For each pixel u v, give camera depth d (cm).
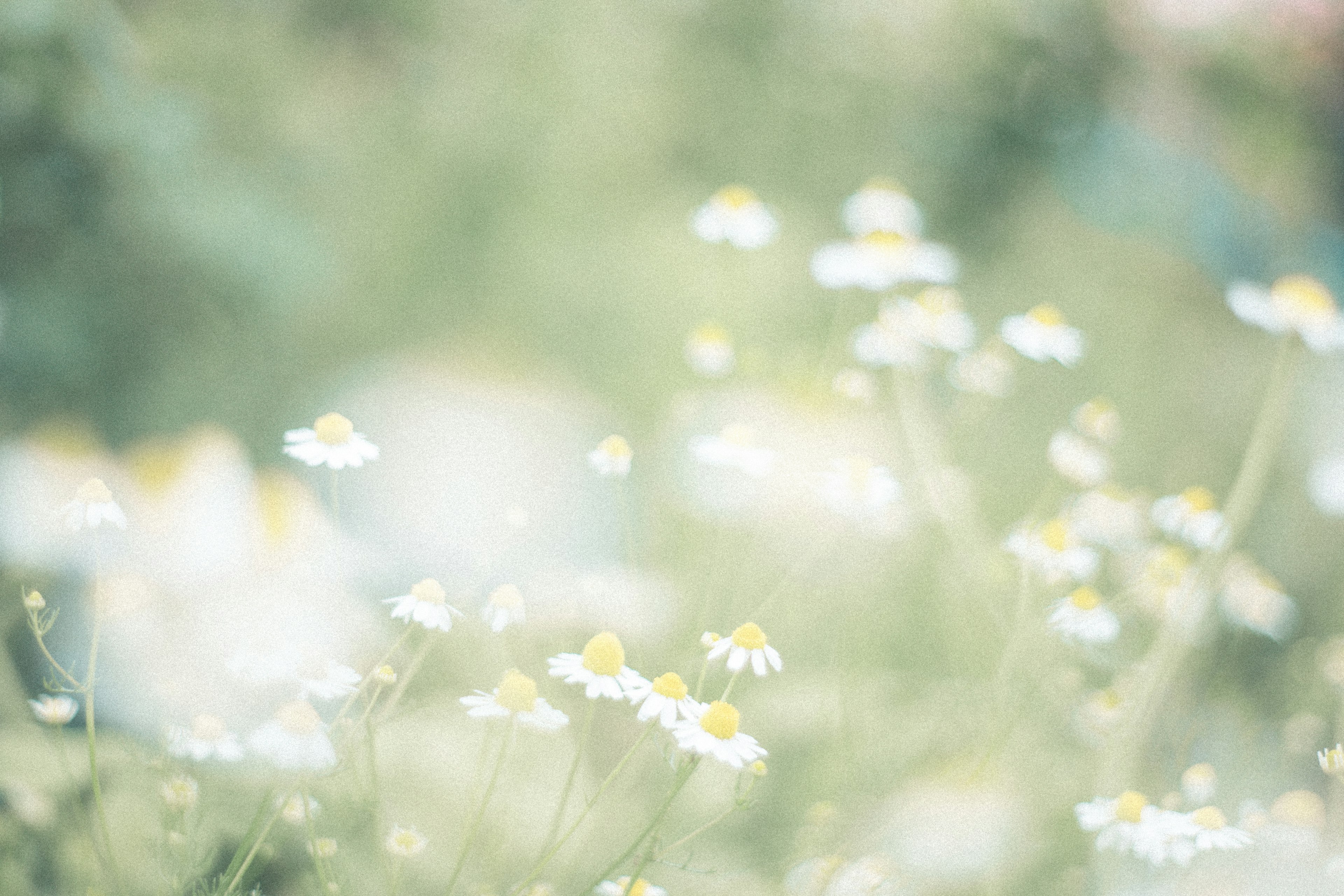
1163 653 84
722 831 84
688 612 88
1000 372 104
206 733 70
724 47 202
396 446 120
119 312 119
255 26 156
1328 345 86
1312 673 105
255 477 101
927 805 81
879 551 92
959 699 90
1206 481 142
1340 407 154
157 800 75
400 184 156
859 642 92
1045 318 96
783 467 90
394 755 80
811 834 79
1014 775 86
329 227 142
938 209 199
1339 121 225
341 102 167
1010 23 214
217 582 82
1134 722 83
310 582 80
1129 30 220
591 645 68
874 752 88
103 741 76
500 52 179
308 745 67
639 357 144
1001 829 81
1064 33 218
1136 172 212
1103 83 218
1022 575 86
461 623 81
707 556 92
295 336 135
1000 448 136
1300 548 130
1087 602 82
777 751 88
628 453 85
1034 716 88
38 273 116
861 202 110
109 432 114
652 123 184
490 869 74
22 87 112
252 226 124
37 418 108
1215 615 107
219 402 121
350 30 176
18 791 74
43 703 72
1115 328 175
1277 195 221
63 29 113
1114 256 201
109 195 118
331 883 71
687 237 166
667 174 188
